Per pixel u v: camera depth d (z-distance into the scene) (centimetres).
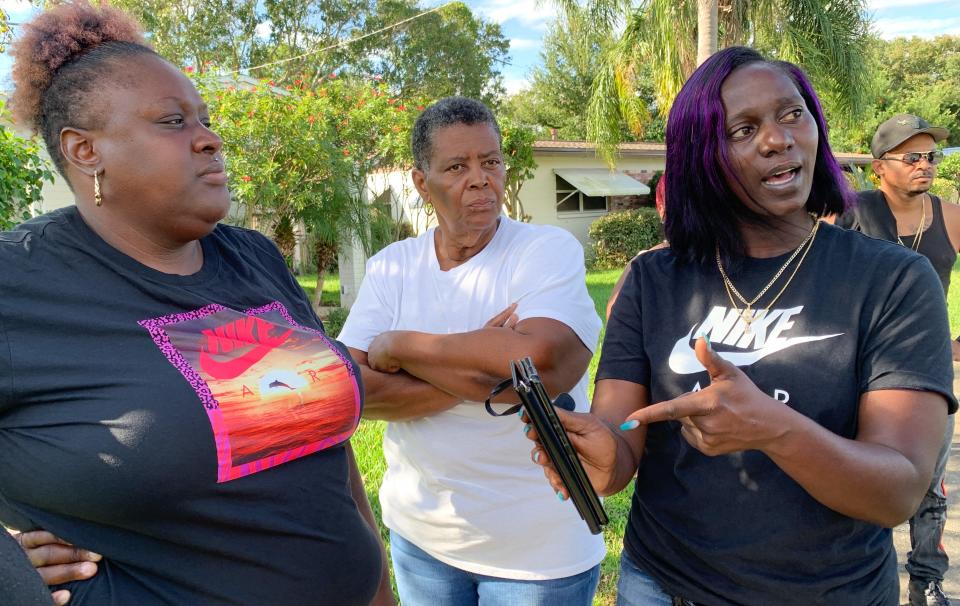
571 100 3212
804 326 157
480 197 221
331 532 171
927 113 3566
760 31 1313
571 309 220
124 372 145
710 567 164
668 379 171
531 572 218
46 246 150
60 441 140
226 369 157
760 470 156
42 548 143
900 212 376
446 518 223
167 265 165
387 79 3083
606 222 1798
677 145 171
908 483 138
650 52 1308
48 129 156
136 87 152
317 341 180
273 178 966
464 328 231
